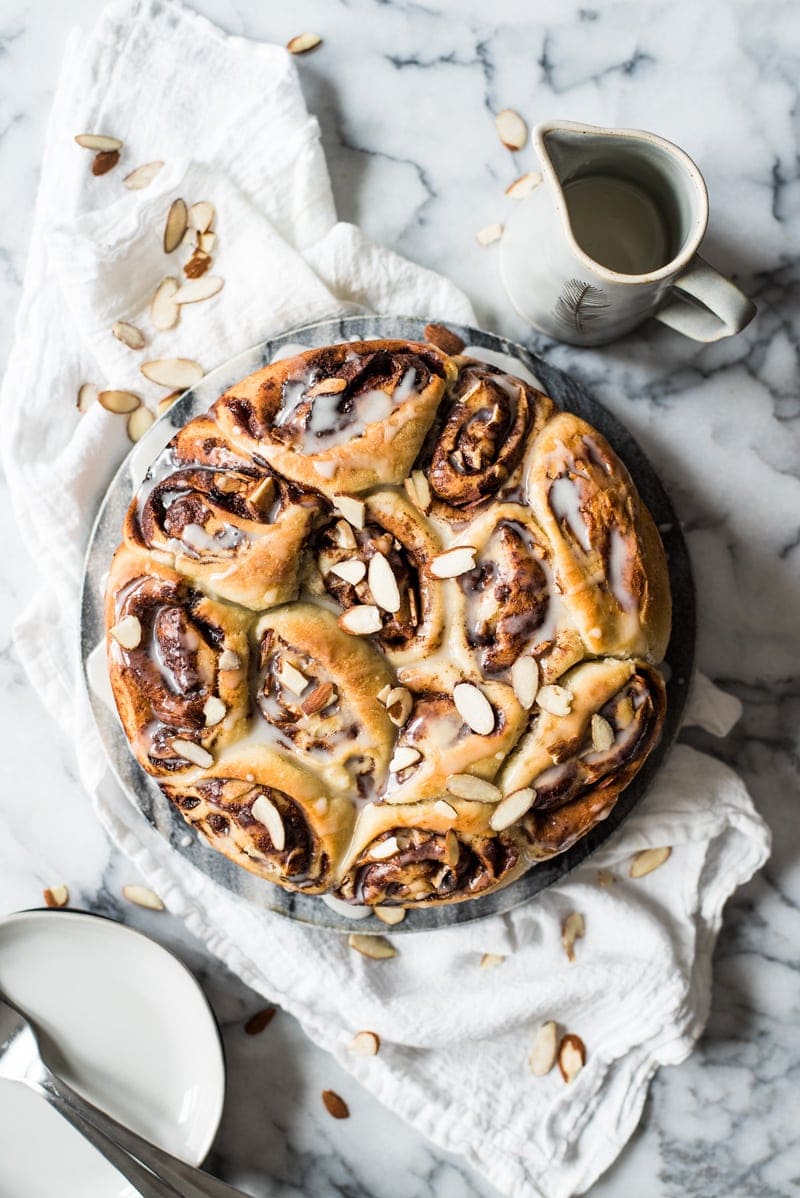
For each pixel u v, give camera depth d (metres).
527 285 0.78
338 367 0.70
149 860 0.82
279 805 0.70
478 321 0.84
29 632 0.82
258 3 0.82
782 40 0.82
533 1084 0.85
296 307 0.80
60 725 0.83
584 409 0.78
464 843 0.70
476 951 0.83
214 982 0.86
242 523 0.69
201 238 0.80
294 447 0.69
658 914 0.84
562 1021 0.85
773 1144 0.87
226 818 0.71
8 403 0.81
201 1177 0.82
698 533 0.84
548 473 0.70
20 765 0.85
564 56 0.82
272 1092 0.87
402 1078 0.85
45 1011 0.84
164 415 0.77
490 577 0.69
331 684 0.69
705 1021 0.86
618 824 0.78
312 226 0.81
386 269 0.81
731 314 0.73
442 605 0.69
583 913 0.84
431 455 0.70
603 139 0.73
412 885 0.71
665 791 0.83
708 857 0.84
